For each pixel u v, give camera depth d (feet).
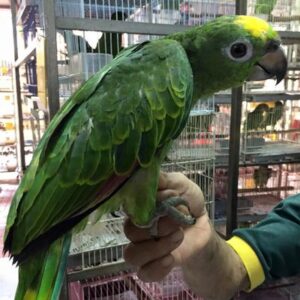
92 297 5.15
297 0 6.20
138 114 1.98
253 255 3.11
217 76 2.53
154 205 2.14
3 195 8.14
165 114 2.03
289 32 5.58
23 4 6.64
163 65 2.09
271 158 6.72
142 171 2.06
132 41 4.82
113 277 5.24
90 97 2.02
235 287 3.02
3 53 10.05
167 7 4.82
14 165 9.62
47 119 4.08
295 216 3.34
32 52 6.04
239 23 2.42
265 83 6.82
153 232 2.20
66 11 4.22
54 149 1.97
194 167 5.44
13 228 1.95
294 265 3.19
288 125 7.47
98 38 4.58
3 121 9.93
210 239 2.69
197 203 2.62
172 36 2.58
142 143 1.99
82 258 4.51
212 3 5.01
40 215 1.91
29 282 1.97
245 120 6.67
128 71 2.05
